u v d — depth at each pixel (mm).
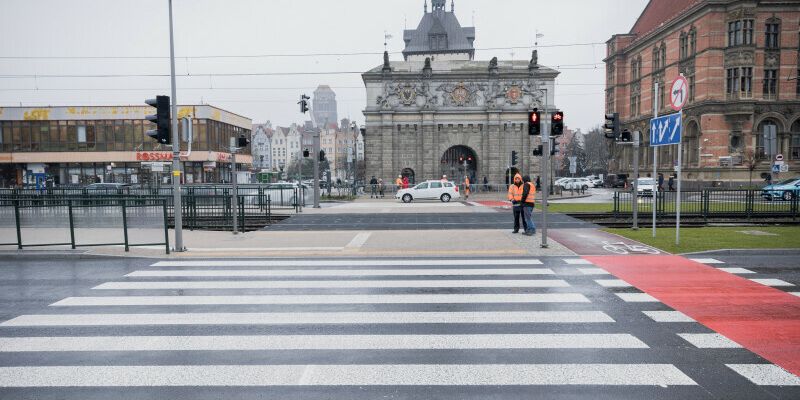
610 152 70812
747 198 21609
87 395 5039
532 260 11938
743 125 45375
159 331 6953
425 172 51062
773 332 6730
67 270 11180
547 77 50688
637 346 6254
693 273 10391
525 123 50812
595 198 39500
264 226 20141
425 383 5250
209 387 5195
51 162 55594
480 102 50938
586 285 9398
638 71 62625
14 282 10016
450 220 21203
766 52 45594
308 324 7215
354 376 5441
